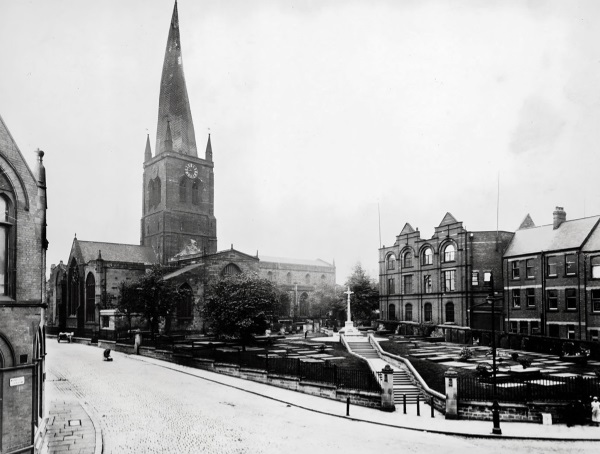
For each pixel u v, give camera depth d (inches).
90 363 1766.7
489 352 1752.0
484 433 854.5
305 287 4608.8
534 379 1061.1
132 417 949.8
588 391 991.0
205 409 1032.8
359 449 760.3
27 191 658.8
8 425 606.9
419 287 2696.9
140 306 2504.9
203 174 3937.0
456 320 2433.6
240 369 1467.8
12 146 645.9
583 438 830.5
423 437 837.2
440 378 1209.4
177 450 746.8
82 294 3240.7
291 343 2175.2
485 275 2370.8
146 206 3897.6
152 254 3688.5
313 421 942.4
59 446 764.0
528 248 2186.3
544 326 2041.1
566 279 1969.7
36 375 658.2
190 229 3786.9
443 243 2551.7
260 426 895.1
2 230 634.2
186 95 3998.5
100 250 3211.1
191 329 2940.5
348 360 1589.6
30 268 652.1
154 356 1980.8
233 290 1991.9
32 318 644.7
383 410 1032.8
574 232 2010.3
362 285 3228.3
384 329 2755.9
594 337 1834.4
